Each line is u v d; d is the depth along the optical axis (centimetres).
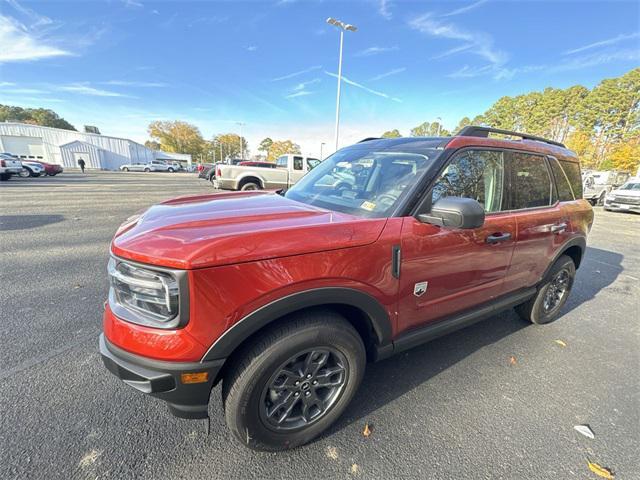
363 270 164
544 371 256
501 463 171
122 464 160
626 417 208
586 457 176
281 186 1236
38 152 4500
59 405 197
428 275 195
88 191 1432
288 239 146
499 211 241
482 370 254
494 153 238
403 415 202
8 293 353
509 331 321
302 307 151
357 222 169
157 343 133
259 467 163
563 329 330
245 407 152
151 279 134
